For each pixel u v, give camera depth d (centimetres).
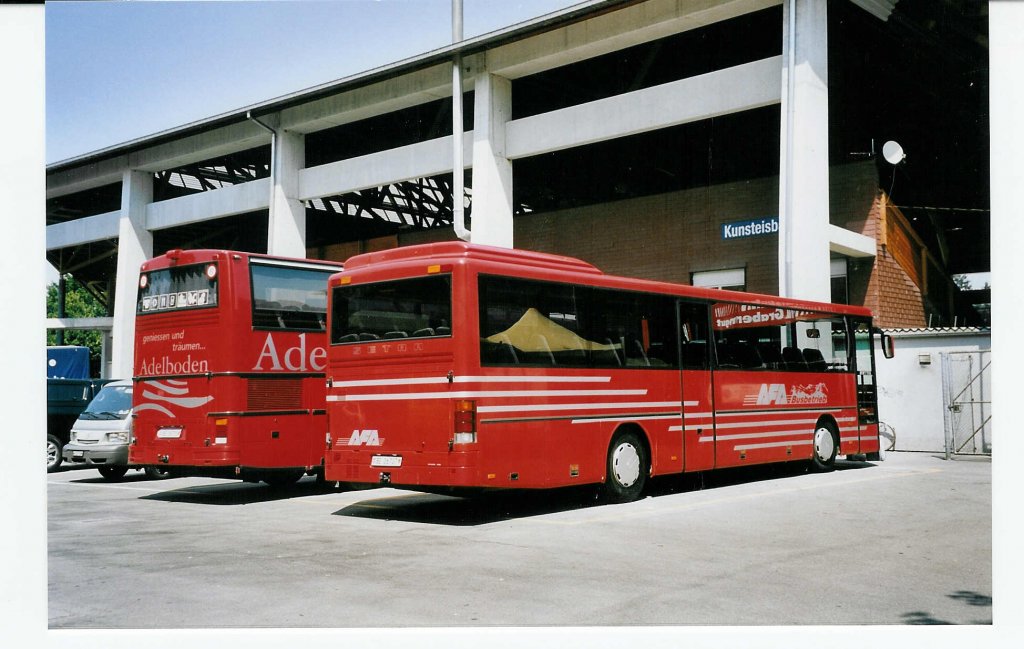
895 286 2111
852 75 2080
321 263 1418
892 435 1973
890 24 1967
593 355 1166
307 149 2747
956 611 640
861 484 1391
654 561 795
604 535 934
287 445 1337
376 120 2708
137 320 1391
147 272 1388
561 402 1110
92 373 3888
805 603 653
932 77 2192
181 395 1323
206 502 1321
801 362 1571
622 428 1209
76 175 3158
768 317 1510
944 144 2302
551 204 2702
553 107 2547
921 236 2322
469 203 2719
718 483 1447
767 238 2216
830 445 1617
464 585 696
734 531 957
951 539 912
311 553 834
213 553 840
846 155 2089
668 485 1434
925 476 1504
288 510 1198
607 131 2006
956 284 2534
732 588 695
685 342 1327
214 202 2798
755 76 1805
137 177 2989
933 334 1934
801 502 1188
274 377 1331
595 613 618
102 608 634
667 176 2398
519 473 1049
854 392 1694
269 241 2570
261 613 615
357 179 2453
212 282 1309
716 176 2314
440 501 1286
